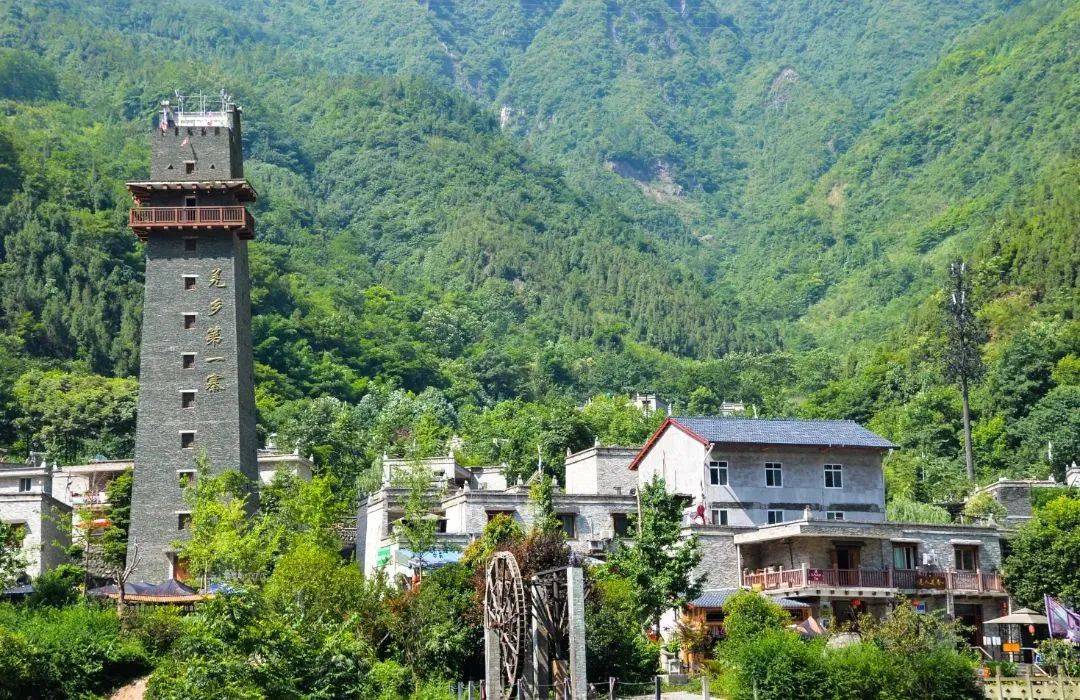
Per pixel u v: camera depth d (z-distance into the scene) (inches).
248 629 3484.3
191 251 5999.0
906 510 5610.2
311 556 4404.5
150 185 6003.9
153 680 3472.0
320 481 5679.1
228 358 5885.8
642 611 4394.7
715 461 5241.1
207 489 5492.1
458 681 4042.8
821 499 5295.3
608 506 5413.4
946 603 4894.2
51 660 3939.5
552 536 4311.0
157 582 5580.7
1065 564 4778.5
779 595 4808.1
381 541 5521.7
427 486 5457.7
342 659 3597.4
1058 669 4055.1
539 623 3472.0
